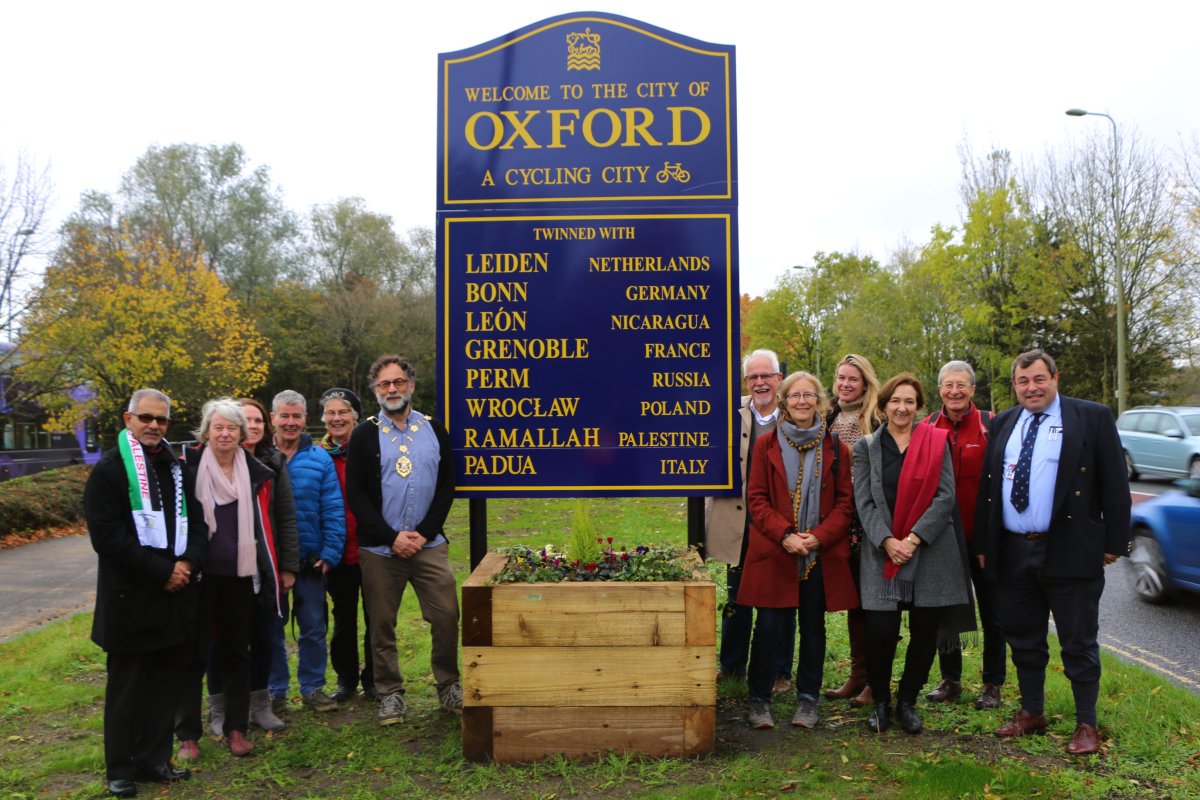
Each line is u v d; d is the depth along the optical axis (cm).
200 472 452
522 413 516
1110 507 435
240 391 2973
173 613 416
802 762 423
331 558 516
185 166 4550
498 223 518
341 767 438
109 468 407
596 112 517
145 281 2566
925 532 445
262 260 4650
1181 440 1648
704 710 427
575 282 516
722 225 513
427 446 497
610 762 421
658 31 518
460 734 470
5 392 1723
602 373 515
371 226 5319
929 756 427
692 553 498
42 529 1408
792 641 546
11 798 409
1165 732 447
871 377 538
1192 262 2473
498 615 428
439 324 518
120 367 2420
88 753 462
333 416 550
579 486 515
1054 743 441
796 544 455
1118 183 2709
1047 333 2998
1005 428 467
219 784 422
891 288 3659
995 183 3344
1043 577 441
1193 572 743
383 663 494
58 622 780
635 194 516
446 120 521
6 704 548
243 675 460
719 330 513
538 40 520
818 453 471
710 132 516
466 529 1309
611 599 427
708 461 513
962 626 457
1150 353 2778
